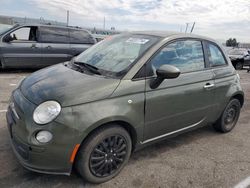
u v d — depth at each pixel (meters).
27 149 2.54
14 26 8.71
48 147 2.48
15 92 3.12
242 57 17.92
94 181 2.84
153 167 3.32
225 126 4.58
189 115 3.66
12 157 3.24
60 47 9.30
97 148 2.75
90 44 10.01
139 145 3.18
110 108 2.70
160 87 3.15
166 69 2.99
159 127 3.30
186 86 3.47
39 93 2.71
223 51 4.36
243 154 3.90
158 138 3.40
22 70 9.43
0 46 8.34
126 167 3.26
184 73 3.50
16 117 2.70
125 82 2.89
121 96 2.82
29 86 2.98
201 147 4.02
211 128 4.83
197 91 3.63
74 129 2.51
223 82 4.12
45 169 2.57
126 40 3.64
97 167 2.80
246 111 6.23
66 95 2.58
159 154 3.67
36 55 8.91
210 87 3.85
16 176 2.89
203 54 3.89
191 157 3.67
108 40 3.95
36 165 2.56
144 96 3.00
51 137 2.47
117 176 3.05
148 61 3.11
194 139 4.30
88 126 2.56
